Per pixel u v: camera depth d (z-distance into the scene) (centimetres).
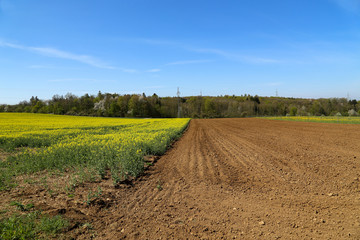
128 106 9688
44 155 1000
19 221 444
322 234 401
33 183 721
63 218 480
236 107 11644
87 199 595
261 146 1401
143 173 881
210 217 494
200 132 2656
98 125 3250
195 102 11875
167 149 1455
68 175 822
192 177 802
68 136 1833
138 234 434
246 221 467
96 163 892
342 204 523
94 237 423
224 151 1283
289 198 576
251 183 711
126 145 1220
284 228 429
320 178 721
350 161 916
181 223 472
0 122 3734
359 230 407
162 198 618
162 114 10275
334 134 1938
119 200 609
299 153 1126
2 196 599
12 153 1283
